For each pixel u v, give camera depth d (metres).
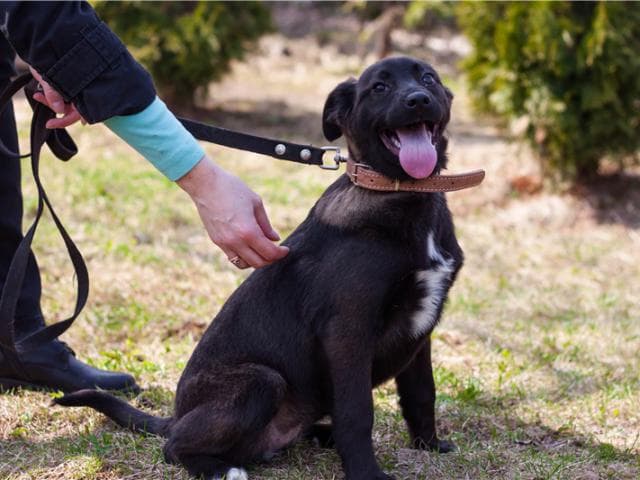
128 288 2.82
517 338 2.60
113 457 1.89
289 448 1.98
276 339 1.85
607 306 2.93
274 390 1.83
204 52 5.48
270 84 7.19
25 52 1.53
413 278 1.81
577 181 4.21
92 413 2.07
